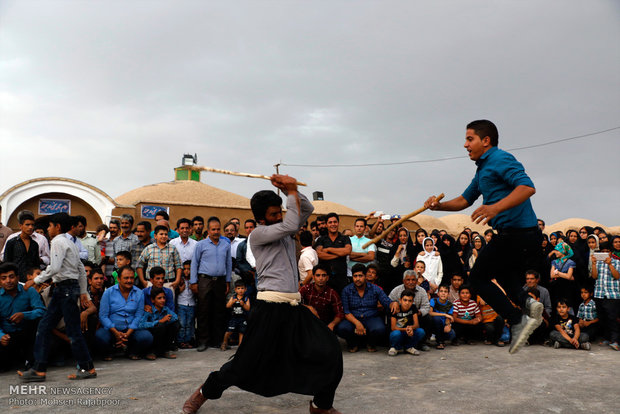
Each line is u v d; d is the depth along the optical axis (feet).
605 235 28.94
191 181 88.48
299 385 11.45
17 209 56.34
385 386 17.08
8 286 19.81
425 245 30.07
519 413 13.93
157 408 13.75
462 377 18.80
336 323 25.04
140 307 22.82
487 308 27.61
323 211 82.28
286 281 11.97
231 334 26.02
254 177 12.40
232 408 13.87
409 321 24.23
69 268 17.66
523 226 11.28
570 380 18.45
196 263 26.07
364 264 27.35
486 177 11.65
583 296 27.96
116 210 61.16
